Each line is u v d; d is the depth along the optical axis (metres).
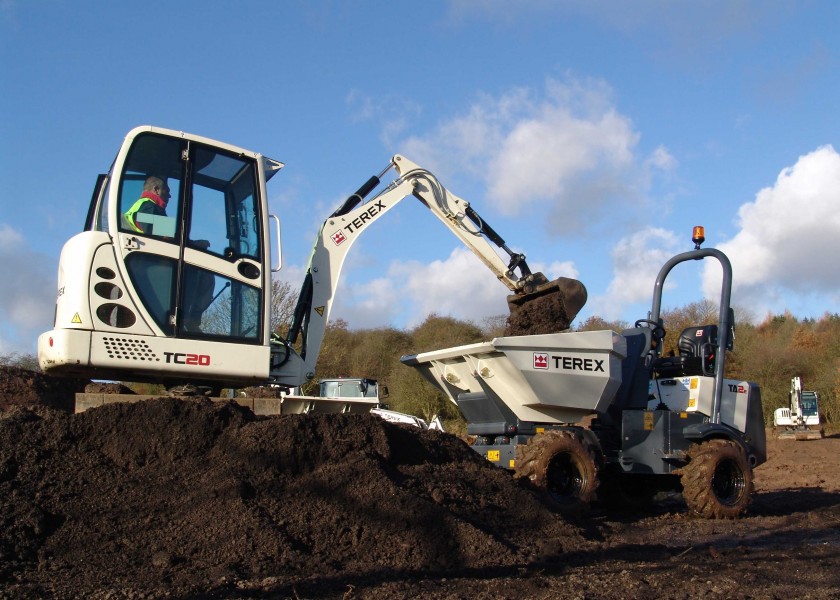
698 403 9.46
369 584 4.72
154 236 6.64
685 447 9.16
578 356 8.34
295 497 5.65
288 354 7.84
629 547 6.36
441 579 4.95
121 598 4.26
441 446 7.29
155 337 6.47
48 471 5.49
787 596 4.71
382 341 31.73
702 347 9.62
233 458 5.83
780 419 24.02
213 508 5.34
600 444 8.80
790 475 15.20
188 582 4.58
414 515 5.66
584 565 5.58
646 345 9.33
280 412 6.96
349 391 16.45
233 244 7.02
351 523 5.53
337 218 8.77
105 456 5.77
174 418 5.96
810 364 27.25
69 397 8.62
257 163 7.28
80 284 6.29
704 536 7.45
